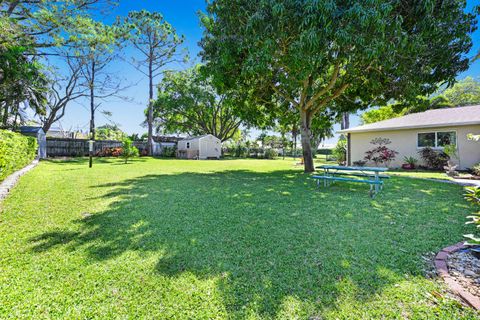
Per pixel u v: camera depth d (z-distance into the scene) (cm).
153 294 175
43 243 256
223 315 155
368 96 930
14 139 651
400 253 237
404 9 580
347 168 554
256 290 180
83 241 263
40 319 150
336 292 177
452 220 338
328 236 280
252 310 160
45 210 372
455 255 232
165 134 2891
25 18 734
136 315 154
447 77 715
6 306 160
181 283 188
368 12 479
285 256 231
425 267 211
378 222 330
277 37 598
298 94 1015
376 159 1174
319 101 991
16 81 1131
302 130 954
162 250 244
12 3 698
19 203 405
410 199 464
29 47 839
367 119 2016
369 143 1225
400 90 808
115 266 212
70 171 870
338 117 1107
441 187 593
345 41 512
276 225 318
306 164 962
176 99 2348
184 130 2862
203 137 2203
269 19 573
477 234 283
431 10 544
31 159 1048
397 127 1089
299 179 750
